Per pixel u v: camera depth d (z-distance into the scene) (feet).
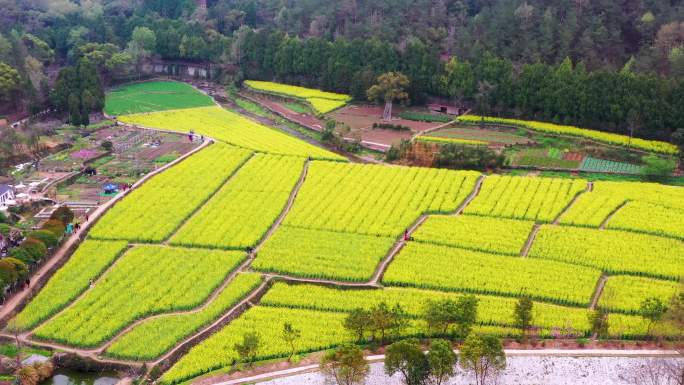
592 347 309.63
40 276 367.86
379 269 378.73
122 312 340.39
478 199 458.50
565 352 306.35
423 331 320.50
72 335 323.57
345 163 526.98
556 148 577.84
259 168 517.14
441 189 472.85
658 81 581.94
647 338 314.96
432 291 356.79
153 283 364.38
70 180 492.13
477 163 528.63
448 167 535.19
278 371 299.17
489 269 372.58
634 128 580.71
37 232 382.63
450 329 321.52
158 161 533.14
